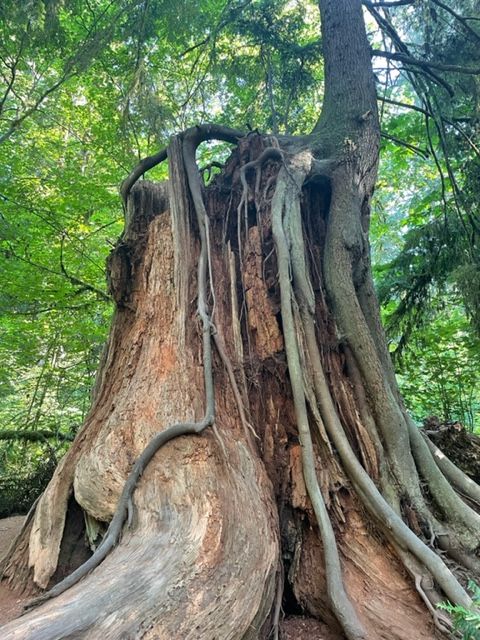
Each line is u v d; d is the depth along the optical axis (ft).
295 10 28.45
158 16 25.08
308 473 10.91
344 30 18.84
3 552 14.79
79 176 30.48
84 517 11.18
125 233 16.74
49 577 10.37
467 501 12.77
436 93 24.73
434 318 31.48
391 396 12.79
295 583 10.28
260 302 13.71
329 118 17.72
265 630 8.65
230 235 15.39
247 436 11.80
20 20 20.44
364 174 16.62
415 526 11.07
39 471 26.78
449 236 25.95
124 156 30.45
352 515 10.84
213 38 26.45
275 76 29.30
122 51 28.30
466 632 7.42
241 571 8.21
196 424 10.93
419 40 28.68
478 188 24.68
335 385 12.92
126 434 11.22
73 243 31.86
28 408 36.32
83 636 6.18
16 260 29.66
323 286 14.52
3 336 32.58
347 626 8.66
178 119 32.48
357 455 12.01
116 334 14.70
